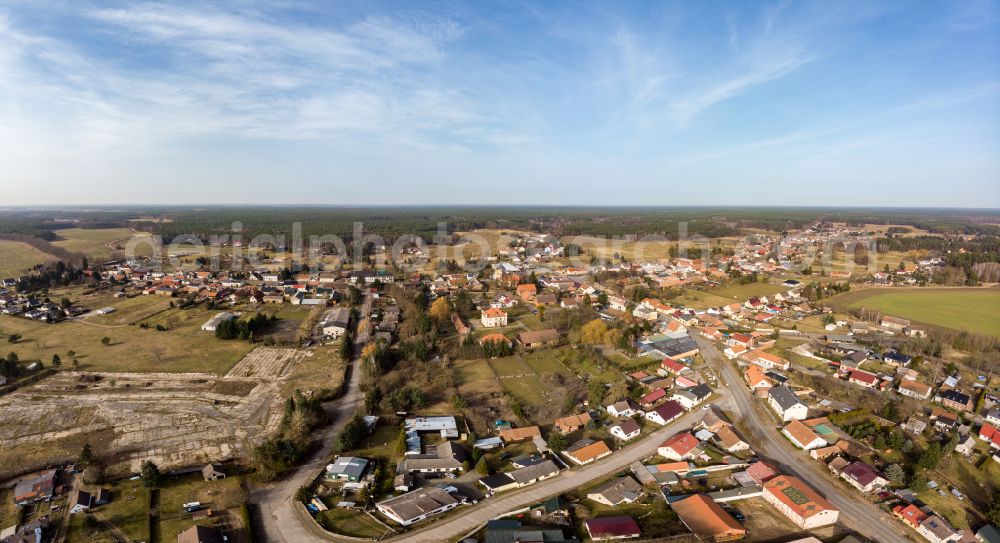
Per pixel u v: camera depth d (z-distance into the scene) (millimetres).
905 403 100000
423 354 124000
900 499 72375
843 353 129000
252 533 63094
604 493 70938
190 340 140125
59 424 91188
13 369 113062
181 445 84438
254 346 136125
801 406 94938
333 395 104750
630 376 114812
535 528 64562
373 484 73500
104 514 65750
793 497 69375
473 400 103688
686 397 100812
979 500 72188
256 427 91250
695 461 81438
